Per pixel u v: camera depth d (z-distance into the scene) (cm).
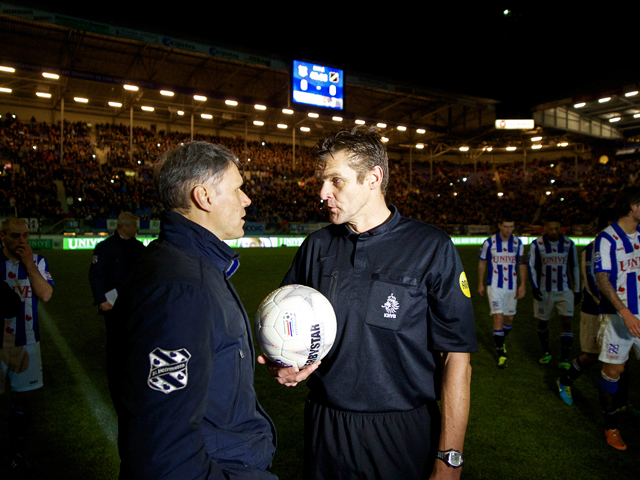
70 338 552
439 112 3128
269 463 130
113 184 2409
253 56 1870
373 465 143
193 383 98
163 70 2264
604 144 3312
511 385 407
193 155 126
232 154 138
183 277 104
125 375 95
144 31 1606
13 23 1736
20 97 2406
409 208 3119
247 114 2719
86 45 1953
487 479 255
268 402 368
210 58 2142
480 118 2994
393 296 143
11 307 238
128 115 2747
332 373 146
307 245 174
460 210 3366
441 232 152
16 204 1994
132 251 392
